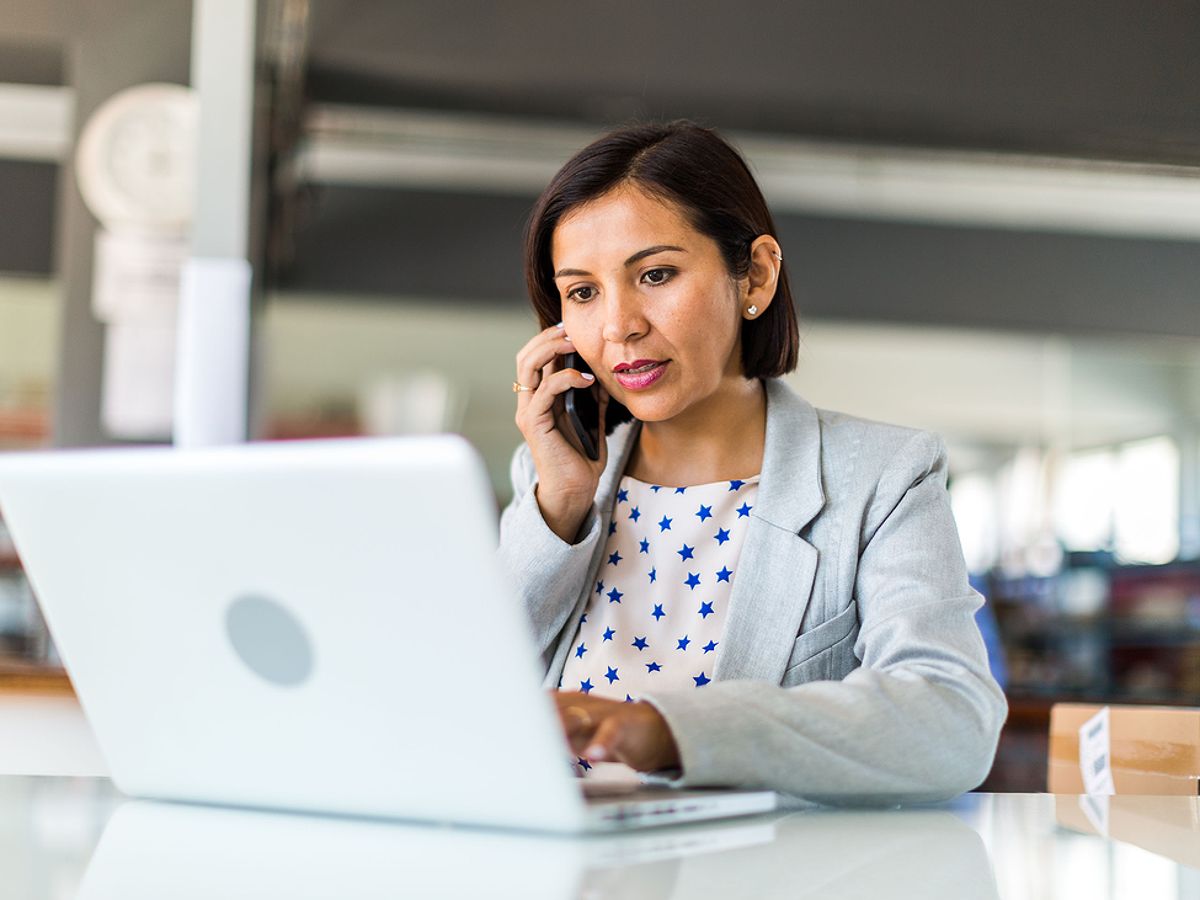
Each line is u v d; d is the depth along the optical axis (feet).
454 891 2.27
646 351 4.57
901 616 4.00
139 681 3.20
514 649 2.58
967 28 15.57
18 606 16.75
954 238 20.30
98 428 15.02
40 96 18.42
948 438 22.56
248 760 3.12
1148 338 20.47
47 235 19.52
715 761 3.09
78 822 3.08
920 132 16.62
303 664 2.87
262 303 14.23
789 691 3.31
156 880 2.37
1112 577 21.81
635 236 4.51
